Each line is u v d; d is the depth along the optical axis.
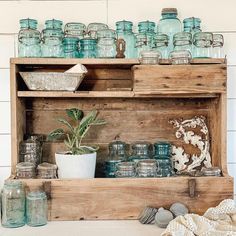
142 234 1.37
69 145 1.58
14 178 1.52
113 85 1.73
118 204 1.50
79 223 1.48
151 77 1.51
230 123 1.73
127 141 1.74
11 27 1.71
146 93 1.52
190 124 1.73
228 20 1.74
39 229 1.42
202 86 1.52
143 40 1.65
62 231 1.39
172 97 1.68
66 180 1.49
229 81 1.74
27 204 1.47
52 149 1.72
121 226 1.45
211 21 1.74
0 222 1.47
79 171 1.52
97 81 1.72
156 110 1.74
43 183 1.49
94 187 1.50
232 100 1.73
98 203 1.50
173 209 1.46
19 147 1.60
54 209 1.49
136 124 1.73
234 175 1.74
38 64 1.57
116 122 1.74
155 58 1.53
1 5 1.71
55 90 1.54
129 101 1.74
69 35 1.66
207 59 1.56
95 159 1.58
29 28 1.63
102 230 1.40
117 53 1.58
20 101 1.62
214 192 1.52
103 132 1.73
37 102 1.72
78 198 1.50
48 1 1.72
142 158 1.66
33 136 1.67
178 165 1.71
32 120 1.72
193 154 1.72
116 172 1.57
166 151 1.66
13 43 1.71
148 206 1.51
